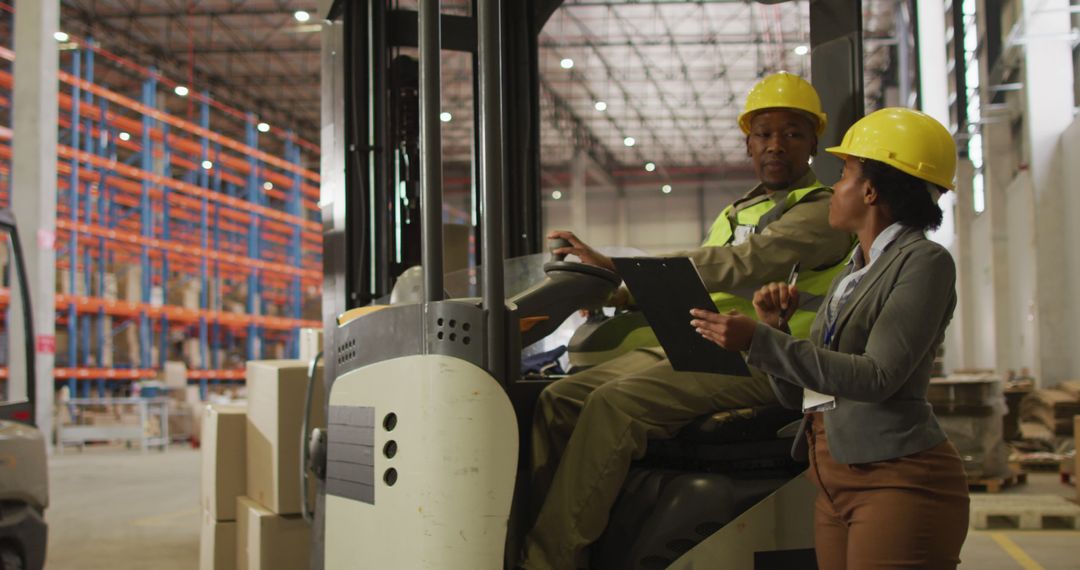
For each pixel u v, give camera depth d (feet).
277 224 73.56
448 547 6.30
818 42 9.70
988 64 50.88
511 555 6.64
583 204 92.32
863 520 5.67
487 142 6.56
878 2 63.46
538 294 8.08
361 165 10.85
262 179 75.51
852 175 6.09
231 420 14.52
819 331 6.28
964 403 25.98
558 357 10.23
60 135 60.85
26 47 37.27
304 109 84.64
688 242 106.22
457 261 12.32
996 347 54.75
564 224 107.86
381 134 11.05
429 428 6.46
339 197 10.71
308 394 10.12
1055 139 45.50
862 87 9.37
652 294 5.98
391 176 11.84
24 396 15.40
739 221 9.28
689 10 64.54
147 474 34.83
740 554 7.03
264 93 80.69
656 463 8.27
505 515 6.36
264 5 63.41
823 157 9.55
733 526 7.04
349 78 10.93
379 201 11.01
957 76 49.14
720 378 7.86
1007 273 54.70
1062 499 23.07
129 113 69.05
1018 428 35.22
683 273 5.90
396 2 12.20
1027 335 50.01
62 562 18.01
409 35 11.77
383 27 11.18
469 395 6.39
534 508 7.75
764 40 69.26
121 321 59.47
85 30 64.03
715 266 8.14
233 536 14.37
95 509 25.35
